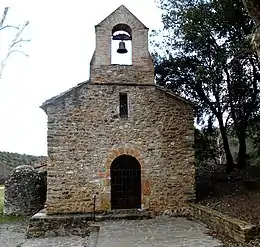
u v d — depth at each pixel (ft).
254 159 57.88
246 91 47.67
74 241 33.71
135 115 43.29
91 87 42.93
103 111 42.73
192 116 44.19
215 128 56.13
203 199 43.91
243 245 26.48
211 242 28.84
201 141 54.80
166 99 44.01
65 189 40.88
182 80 51.90
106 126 42.55
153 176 42.60
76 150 41.63
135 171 45.11
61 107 42.04
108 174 41.75
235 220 29.48
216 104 51.26
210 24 44.91
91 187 41.32
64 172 41.11
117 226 36.29
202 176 54.65
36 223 37.32
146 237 31.45
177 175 42.96
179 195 42.68
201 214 37.68
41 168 55.57
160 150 43.11
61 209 40.47
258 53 22.30
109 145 42.32
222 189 47.24
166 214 42.06
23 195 50.90
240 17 43.62
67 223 38.01
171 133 43.52
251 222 29.22
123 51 44.45
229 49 44.14
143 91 43.80
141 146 42.86
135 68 44.04
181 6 49.98
